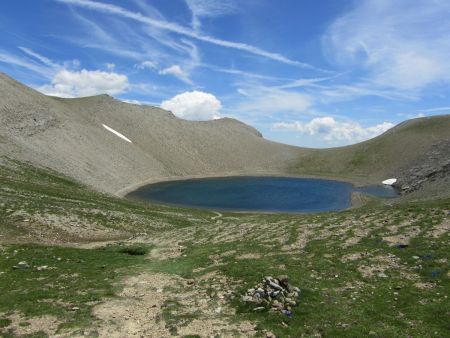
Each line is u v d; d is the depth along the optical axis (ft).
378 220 132.77
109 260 121.60
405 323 61.87
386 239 109.50
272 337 60.90
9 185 237.66
